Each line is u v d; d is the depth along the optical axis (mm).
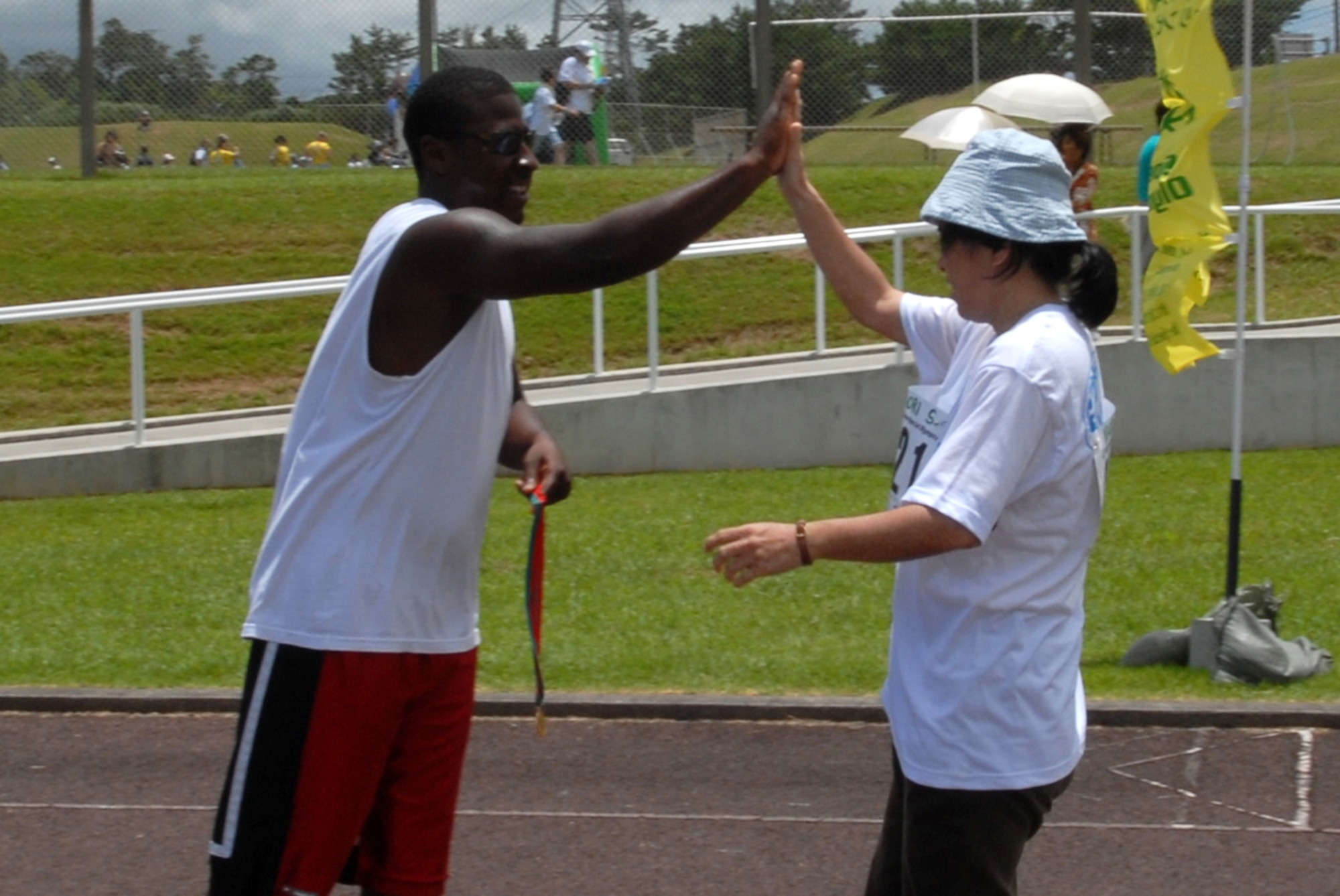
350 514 3027
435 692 3193
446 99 3098
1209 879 4570
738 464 11227
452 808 3316
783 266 14445
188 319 13875
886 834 3270
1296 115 19156
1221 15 19344
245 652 6957
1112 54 17297
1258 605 6656
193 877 4668
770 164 2883
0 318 10516
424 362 2975
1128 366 11391
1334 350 11414
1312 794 5211
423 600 3090
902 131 17297
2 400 12703
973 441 2781
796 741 5816
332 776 3084
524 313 13750
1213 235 6047
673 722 6047
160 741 5902
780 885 4562
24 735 5953
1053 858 4727
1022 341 2832
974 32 17047
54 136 17344
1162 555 8391
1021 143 2914
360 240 15516
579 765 5582
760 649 6883
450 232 2852
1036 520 2871
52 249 15055
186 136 17547
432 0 17141
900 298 3479
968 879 2941
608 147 17438
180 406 12750
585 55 17328
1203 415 11477
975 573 2881
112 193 16062
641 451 11141
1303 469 10688
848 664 6602
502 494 10367
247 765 3111
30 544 9172
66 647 7031
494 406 3105
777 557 2740
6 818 5113
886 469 11094
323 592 3031
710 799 5238
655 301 11188
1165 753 5629
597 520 9461
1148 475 10586
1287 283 14594
